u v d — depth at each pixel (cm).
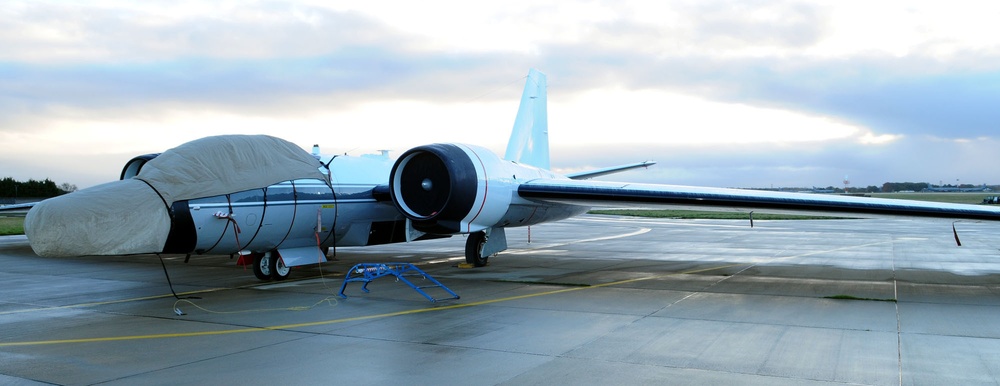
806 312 1046
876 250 2302
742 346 808
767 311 1054
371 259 1945
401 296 1214
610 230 3628
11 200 6450
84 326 941
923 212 1326
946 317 1004
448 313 1034
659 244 2581
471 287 1334
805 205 1381
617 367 711
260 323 959
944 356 759
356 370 702
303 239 1453
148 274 1594
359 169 1598
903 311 1058
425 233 1686
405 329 912
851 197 1402
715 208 1492
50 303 1148
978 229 3975
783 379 666
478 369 704
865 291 1281
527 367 712
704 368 708
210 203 1235
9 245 2433
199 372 695
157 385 650
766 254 2133
